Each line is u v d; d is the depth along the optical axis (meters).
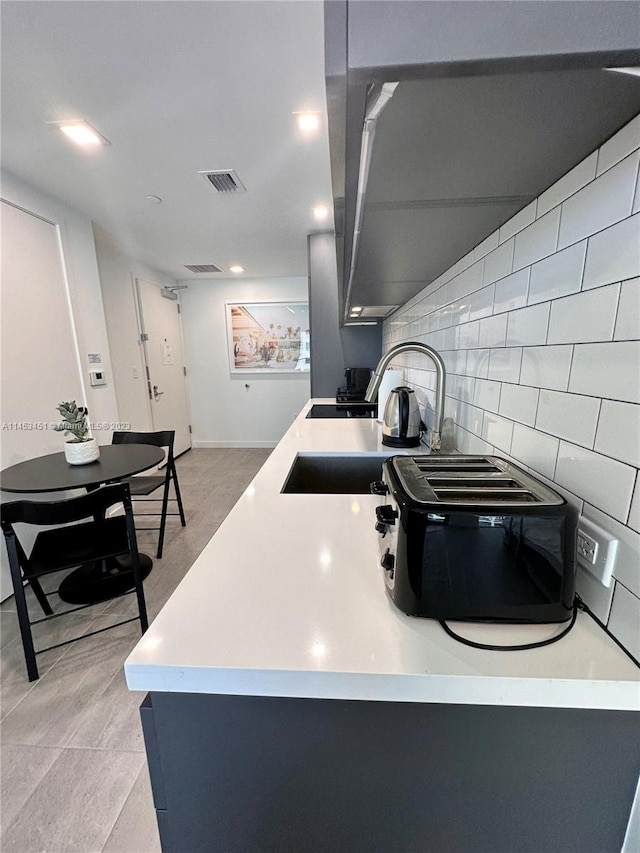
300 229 2.90
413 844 0.54
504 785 0.51
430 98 0.38
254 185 2.12
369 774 0.52
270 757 0.52
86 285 2.58
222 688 0.47
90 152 1.77
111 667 1.50
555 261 0.62
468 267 1.03
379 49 0.34
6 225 1.98
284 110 1.48
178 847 0.58
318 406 2.77
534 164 0.54
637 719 0.48
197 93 1.38
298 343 4.79
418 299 1.74
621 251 0.47
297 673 0.46
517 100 0.39
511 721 0.49
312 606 0.57
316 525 0.84
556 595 0.50
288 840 0.56
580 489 0.56
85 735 1.23
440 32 0.34
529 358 0.71
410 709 0.49
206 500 3.31
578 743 0.49
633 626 0.46
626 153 0.45
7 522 1.36
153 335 4.08
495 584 0.51
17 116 1.50
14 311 2.03
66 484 1.71
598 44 0.33
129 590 1.94
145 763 1.15
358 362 3.36
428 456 0.79
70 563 1.55
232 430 5.08
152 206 2.42
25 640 1.41
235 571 0.66
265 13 1.05
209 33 1.11
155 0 1.00
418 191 0.63
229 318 4.76
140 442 2.69
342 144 0.46
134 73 1.27
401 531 0.53
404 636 0.50
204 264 3.93
